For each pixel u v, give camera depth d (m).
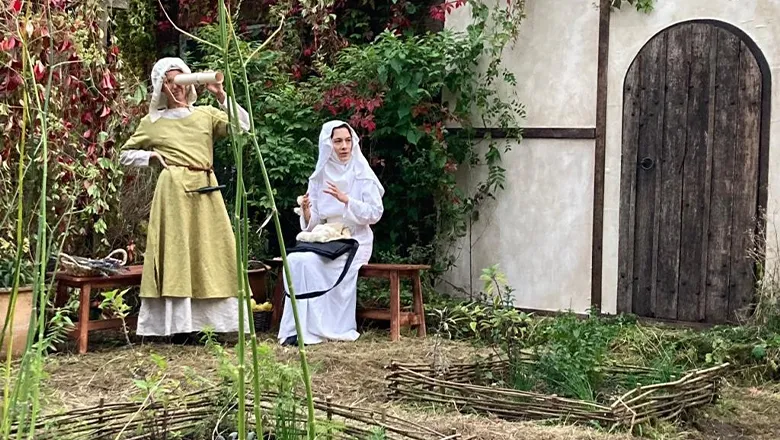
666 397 4.28
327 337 6.17
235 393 3.34
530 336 5.33
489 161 7.42
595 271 7.01
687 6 6.66
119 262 6.00
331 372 5.17
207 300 5.95
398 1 8.05
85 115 6.36
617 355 5.82
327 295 6.22
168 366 5.18
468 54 7.28
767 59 6.40
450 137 7.49
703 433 4.26
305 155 7.46
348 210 6.36
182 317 5.80
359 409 3.43
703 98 6.61
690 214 6.67
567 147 7.15
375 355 5.65
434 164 7.32
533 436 3.77
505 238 7.41
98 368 5.12
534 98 7.26
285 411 3.14
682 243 6.70
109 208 6.90
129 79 7.62
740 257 6.49
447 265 7.57
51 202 6.20
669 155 6.74
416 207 7.68
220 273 5.96
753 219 6.43
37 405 2.37
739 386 5.38
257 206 7.65
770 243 6.36
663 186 6.77
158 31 9.12
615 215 6.95
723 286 6.55
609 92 6.96
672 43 6.71
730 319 6.51
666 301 6.76
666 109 6.75
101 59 6.29
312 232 6.36
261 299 6.60
